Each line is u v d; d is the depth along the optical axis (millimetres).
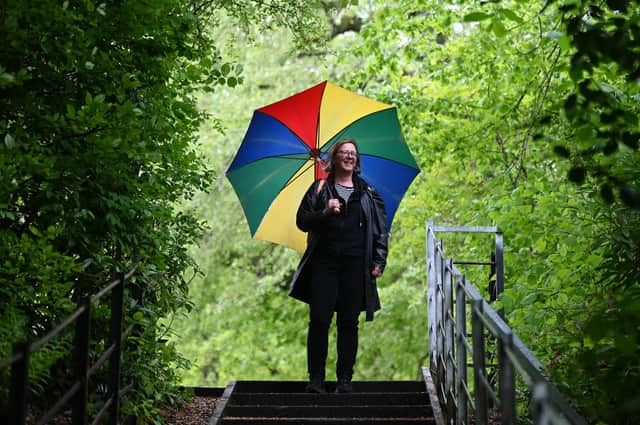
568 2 5340
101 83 6277
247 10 9602
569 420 3922
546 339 7238
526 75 11305
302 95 8398
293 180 9023
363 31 12945
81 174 6012
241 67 7328
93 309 6598
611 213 6816
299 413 7738
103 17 6172
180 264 7676
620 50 4848
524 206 9078
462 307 6340
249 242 18938
